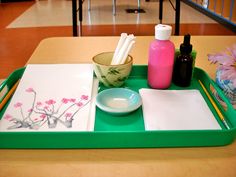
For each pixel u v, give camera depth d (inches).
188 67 23.1
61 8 159.9
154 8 160.9
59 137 16.8
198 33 110.7
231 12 117.0
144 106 20.5
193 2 161.5
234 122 18.3
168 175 15.1
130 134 16.8
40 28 116.9
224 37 39.1
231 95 20.5
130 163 16.0
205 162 16.0
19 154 16.8
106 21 130.7
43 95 21.6
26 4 173.9
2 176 15.1
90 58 31.1
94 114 19.5
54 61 30.3
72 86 23.1
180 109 20.1
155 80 23.1
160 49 21.8
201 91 23.4
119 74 23.1
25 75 24.6
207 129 17.5
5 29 115.5
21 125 17.9
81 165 15.9
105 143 17.1
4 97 21.7
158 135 16.9
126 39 23.5
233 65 19.7
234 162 16.0
